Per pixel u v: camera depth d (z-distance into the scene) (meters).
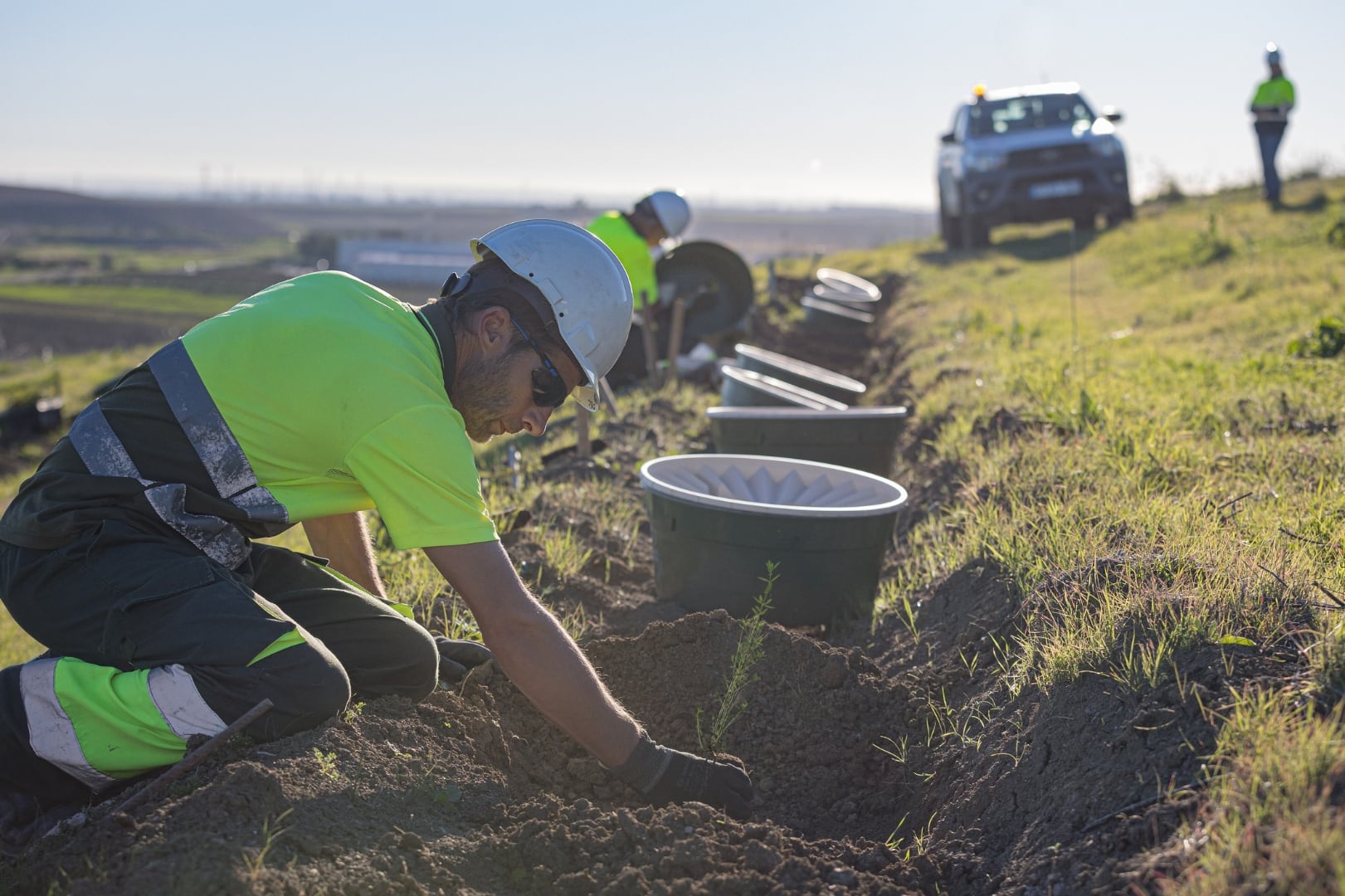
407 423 2.37
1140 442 4.95
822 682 3.27
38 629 2.56
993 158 18.88
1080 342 9.11
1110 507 4.05
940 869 2.44
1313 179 21.86
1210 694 2.39
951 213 20.75
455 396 2.59
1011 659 3.27
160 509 2.47
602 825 2.42
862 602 4.18
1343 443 4.54
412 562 4.53
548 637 2.40
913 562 4.87
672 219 9.06
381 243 84.88
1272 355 6.91
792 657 3.32
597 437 7.53
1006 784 2.64
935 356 9.95
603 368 2.69
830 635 4.19
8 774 2.54
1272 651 2.49
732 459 4.77
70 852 2.16
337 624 2.78
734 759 2.99
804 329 14.50
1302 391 5.73
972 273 16.66
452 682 3.12
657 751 2.58
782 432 5.57
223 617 2.47
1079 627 3.04
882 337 13.54
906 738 3.16
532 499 5.90
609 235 9.07
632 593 4.71
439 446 2.36
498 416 2.62
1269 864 1.78
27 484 2.62
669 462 4.59
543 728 3.04
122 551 2.50
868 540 4.05
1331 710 2.18
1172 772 2.26
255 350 2.45
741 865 2.30
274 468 2.51
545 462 7.31
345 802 2.30
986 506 4.68
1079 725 2.62
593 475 6.57
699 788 2.60
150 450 2.49
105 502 2.51
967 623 3.74
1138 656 2.68
